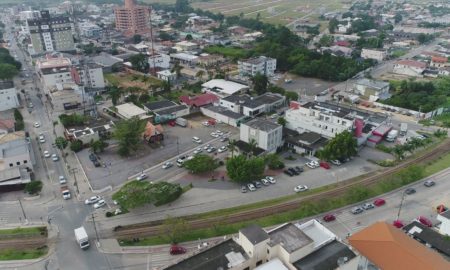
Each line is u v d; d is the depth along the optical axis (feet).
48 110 562.25
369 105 583.99
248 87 628.69
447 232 279.49
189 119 525.34
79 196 343.05
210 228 296.92
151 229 296.30
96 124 483.10
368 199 334.85
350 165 396.57
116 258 267.80
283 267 213.46
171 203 329.72
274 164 381.81
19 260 266.98
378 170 385.29
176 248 270.67
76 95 564.71
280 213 315.37
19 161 377.50
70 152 428.97
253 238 222.48
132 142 413.59
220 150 424.46
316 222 257.75
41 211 321.73
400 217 309.22
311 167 390.42
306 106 470.80
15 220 310.24
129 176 375.04
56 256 270.46
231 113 515.91
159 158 412.16
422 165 395.14
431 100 565.94
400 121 523.70
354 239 251.19
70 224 304.91
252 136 415.23
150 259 266.36
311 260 220.02
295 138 435.12
